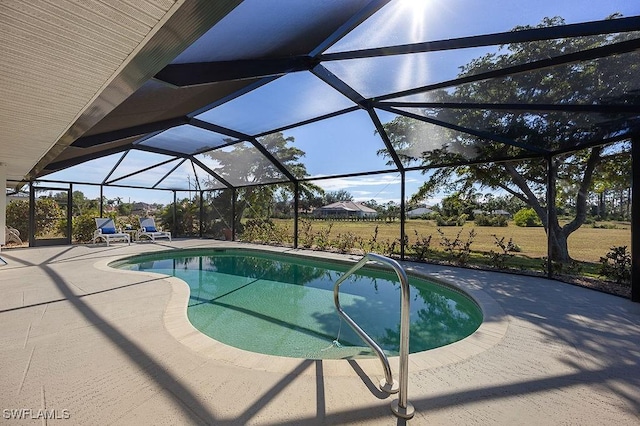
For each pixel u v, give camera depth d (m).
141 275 5.81
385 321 4.58
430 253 8.23
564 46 3.34
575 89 3.87
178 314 3.69
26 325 3.30
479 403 2.04
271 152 9.28
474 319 4.65
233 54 3.80
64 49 2.09
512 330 3.30
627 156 4.88
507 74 4.04
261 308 5.06
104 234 10.86
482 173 7.71
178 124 6.98
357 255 8.66
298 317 4.65
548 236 5.79
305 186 11.48
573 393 2.16
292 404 1.99
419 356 2.71
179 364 2.49
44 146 4.75
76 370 2.38
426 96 5.23
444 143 6.54
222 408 1.94
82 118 3.47
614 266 5.11
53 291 4.69
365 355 3.45
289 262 9.15
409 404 1.95
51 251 9.14
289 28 3.41
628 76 3.35
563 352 2.79
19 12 1.67
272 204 12.21
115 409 1.92
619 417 1.92
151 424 1.79
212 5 1.73
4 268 6.48
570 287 5.13
